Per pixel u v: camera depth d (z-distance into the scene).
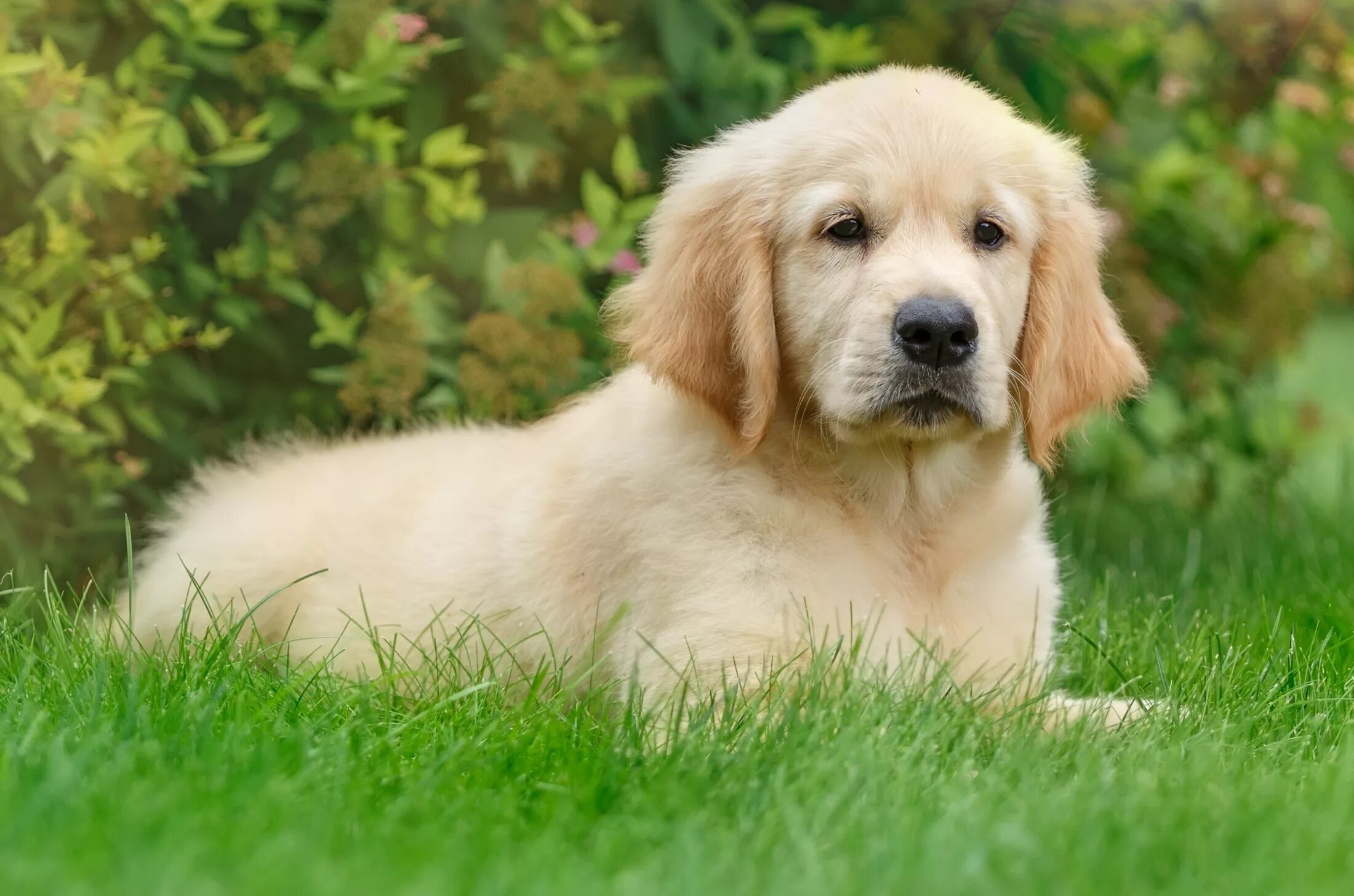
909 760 4.05
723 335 5.25
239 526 6.24
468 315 7.55
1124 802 3.80
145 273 6.92
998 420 5.07
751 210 5.23
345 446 6.66
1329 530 7.96
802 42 7.92
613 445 5.38
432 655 5.61
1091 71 8.59
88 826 3.38
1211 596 6.79
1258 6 9.04
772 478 5.19
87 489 6.95
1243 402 9.55
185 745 4.00
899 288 4.90
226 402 7.38
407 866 3.29
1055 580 5.71
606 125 7.66
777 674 4.63
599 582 5.30
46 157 6.21
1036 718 4.79
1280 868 3.45
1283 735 4.73
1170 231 9.13
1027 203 5.31
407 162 7.33
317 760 3.94
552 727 4.41
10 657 5.28
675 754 4.07
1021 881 3.33
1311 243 9.59
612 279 7.56
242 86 6.82
